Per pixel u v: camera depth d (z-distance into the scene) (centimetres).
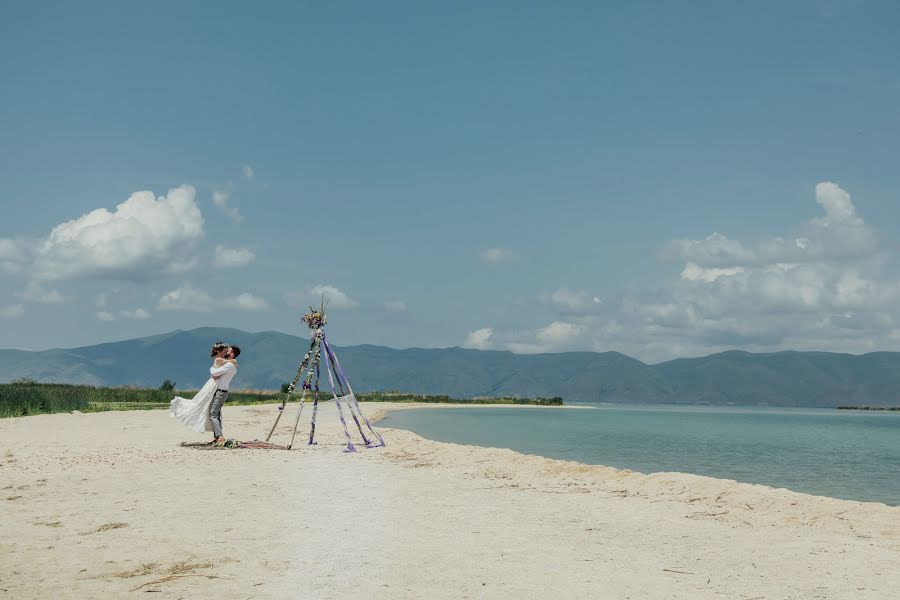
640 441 2806
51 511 805
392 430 2423
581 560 618
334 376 1755
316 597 494
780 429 4622
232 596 494
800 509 903
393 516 807
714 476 1593
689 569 597
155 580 531
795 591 534
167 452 1469
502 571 573
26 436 1758
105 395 4097
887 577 578
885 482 1502
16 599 477
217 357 1653
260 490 980
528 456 1528
